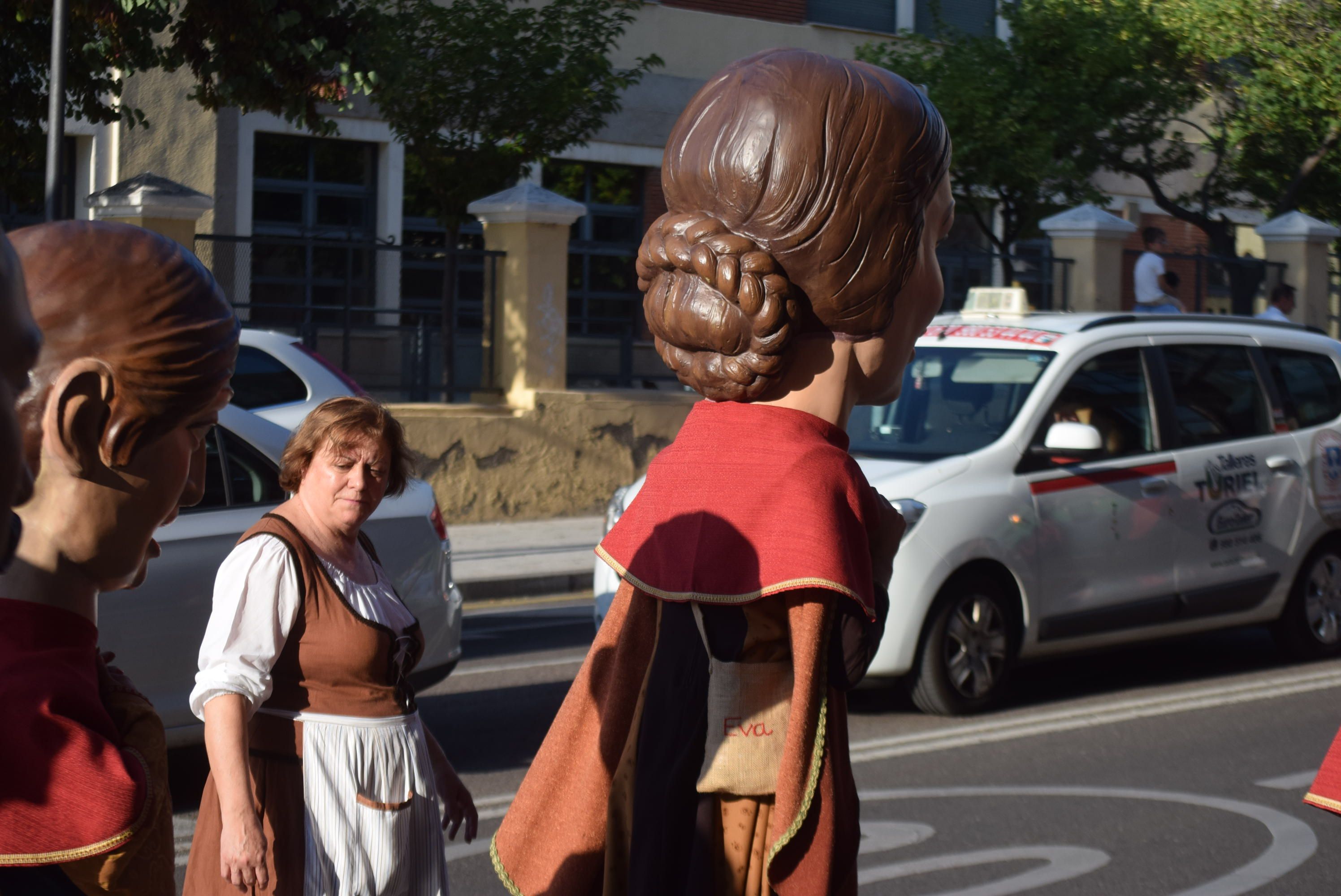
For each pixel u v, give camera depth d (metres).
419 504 6.09
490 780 5.96
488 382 14.82
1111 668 8.41
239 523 5.51
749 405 2.02
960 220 21.73
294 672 2.99
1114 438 7.62
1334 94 20.25
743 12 22.39
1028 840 5.18
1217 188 22.30
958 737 6.65
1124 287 26.12
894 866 4.90
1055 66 19.33
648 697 2.03
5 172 11.73
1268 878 4.80
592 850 2.12
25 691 1.29
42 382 1.32
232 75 11.23
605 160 21.27
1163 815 5.50
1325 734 6.85
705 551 1.94
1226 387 8.26
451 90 15.23
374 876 2.98
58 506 1.34
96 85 11.29
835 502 1.92
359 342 13.88
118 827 1.28
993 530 6.94
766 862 1.93
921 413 7.52
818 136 1.93
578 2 15.58
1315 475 8.45
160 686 5.25
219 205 17.80
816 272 1.94
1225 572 7.95
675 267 2.00
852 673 1.91
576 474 14.77
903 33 19.56
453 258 14.55
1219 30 20.19
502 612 10.73
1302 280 20.83
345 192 19.20
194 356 1.37
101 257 1.35
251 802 2.83
